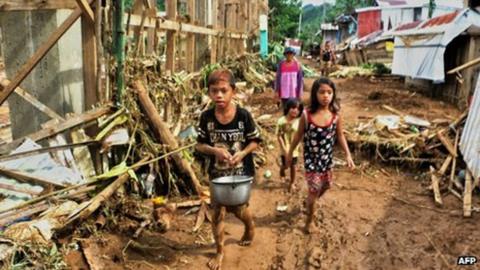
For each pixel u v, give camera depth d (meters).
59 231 3.52
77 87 4.78
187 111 6.71
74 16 4.09
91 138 4.42
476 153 5.16
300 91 8.02
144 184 4.55
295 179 5.71
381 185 5.52
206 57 10.31
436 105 11.24
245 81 12.88
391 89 15.33
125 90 4.63
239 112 3.42
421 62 12.53
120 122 4.44
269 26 29.25
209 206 4.46
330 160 4.04
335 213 4.63
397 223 4.40
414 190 5.34
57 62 4.47
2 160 3.56
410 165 6.04
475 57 10.31
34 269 3.10
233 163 3.33
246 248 3.85
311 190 4.02
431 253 3.82
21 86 4.60
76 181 3.98
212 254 3.71
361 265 3.64
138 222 4.05
